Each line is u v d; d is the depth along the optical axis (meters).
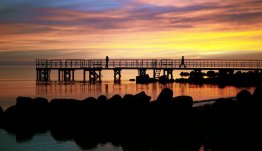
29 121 26.25
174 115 22.91
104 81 78.31
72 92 54.97
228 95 47.16
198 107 23.91
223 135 17.86
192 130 22.22
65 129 24.03
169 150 19.08
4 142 20.84
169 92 25.14
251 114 19.53
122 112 24.78
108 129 24.03
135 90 56.81
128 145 20.16
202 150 18.77
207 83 67.81
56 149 19.47
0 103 41.16
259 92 22.84
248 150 17.05
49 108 26.91
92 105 25.81
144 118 23.78
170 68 61.56
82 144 20.41
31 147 19.86
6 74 133.50
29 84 73.31
